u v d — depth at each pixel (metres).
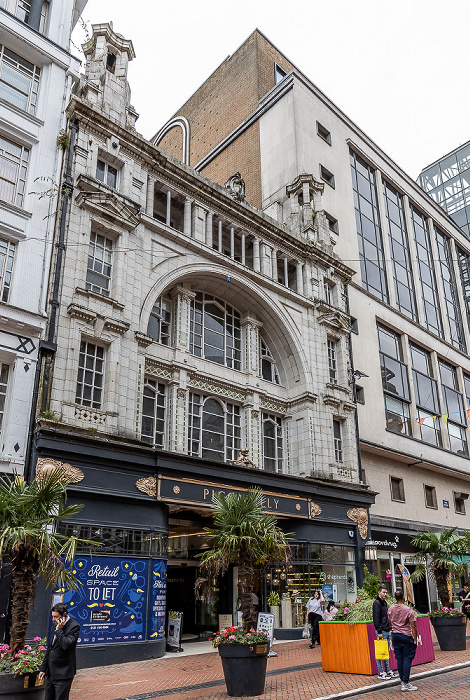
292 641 18.56
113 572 14.46
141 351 17.72
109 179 18.78
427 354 35.12
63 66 18.30
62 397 15.09
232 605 19.39
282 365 23.77
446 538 17.17
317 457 22.14
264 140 32.88
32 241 15.94
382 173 36.53
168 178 20.53
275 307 22.89
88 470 14.68
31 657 8.32
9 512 9.51
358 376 26.72
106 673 12.60
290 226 26.84
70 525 13.98
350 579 21.56
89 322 16.25
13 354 14.57
